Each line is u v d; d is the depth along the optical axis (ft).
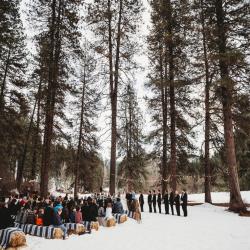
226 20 69.92
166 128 94.73
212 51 69.21
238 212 65.00
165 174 91.86
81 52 68.28
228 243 36.04
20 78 100.07
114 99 75.46
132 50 77.25
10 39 87.45
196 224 50.70
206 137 86.38
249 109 68.33
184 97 86.02
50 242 35.09
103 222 49.42
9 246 30.32
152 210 74.95
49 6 66.18
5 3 80.64
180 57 83.46
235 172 67.46
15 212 46.44
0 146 100.37
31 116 117.60
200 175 93.04
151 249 33.09
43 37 65.57
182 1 84.17
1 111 95.35
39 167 136.05
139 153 124.88
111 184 71.67
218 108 70.38
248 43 66.85
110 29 76.74
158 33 87.15
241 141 82.12
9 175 99.55
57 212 39.93
